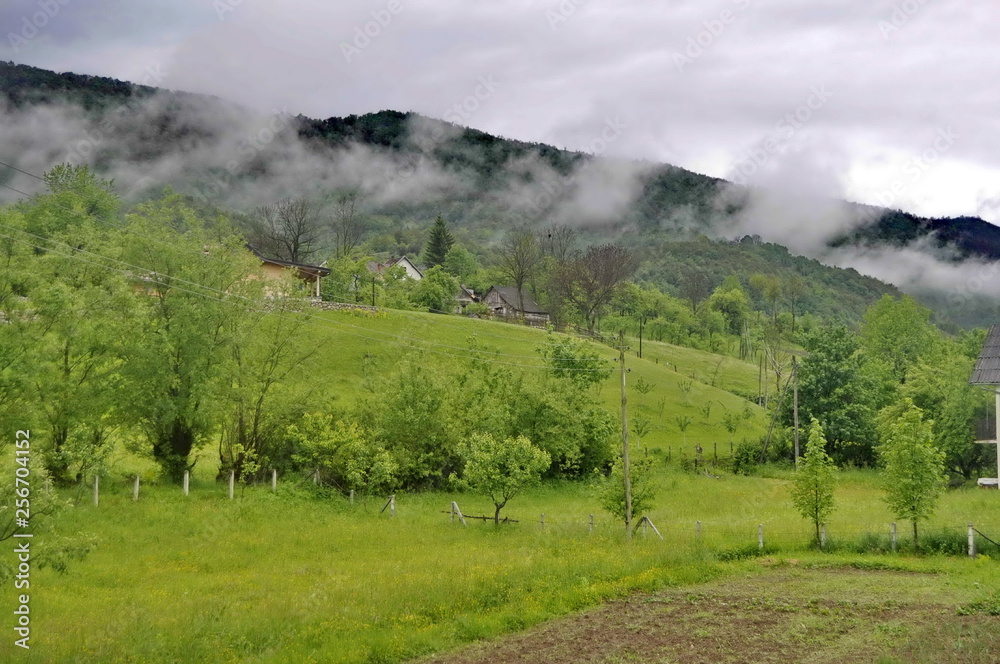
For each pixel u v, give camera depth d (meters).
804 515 28.98
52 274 36.72
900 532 29.73
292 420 42.47
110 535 28.95
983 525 31.25
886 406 64.38
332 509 37.88
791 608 20.31
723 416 73.94
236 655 17.17
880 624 18.53
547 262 147.00
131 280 39.69
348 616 19.62
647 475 34.56
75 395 35.78
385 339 72.00
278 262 78.56
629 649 17.44
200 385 38.44
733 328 158.88
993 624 18.14
